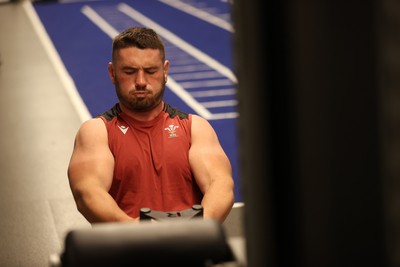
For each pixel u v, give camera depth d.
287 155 2.80
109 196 10.29
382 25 2.48
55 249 15.79
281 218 2.89
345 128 2.65
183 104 27.56
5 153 22.09
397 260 2.57
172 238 3.55
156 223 3.61
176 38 39.53
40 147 22.58
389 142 2.51
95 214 10.11
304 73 2.69
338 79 2.63
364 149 2.62
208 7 47.59
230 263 4.01
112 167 10.57
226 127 24.34
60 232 16.59
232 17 3.07
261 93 2.83
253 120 2.88
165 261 3.53
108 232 3.52
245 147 3.01
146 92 10.55
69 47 37.81
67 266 3.63
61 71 32.88
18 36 40.62
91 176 10.41
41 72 32.62
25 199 18.45
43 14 47.28
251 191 2.99
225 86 29.91
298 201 2.79
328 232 2.75
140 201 10.55
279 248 2.92
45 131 24.25
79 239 3.47
